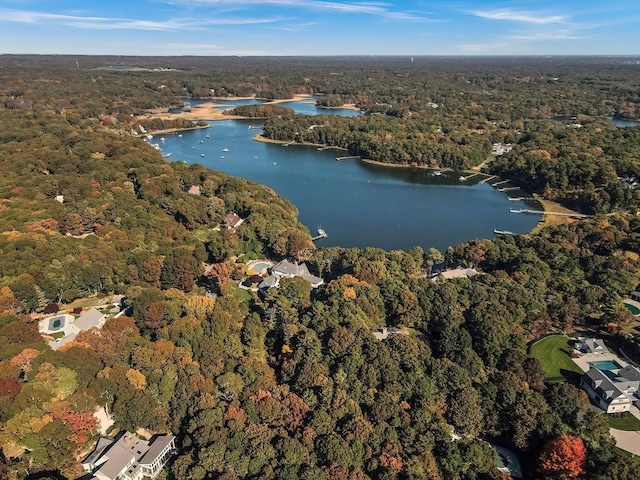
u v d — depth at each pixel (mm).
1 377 142750
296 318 191250
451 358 178750
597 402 163500
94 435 144750
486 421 151625
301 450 133375
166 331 176000
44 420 133250
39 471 127812
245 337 183250
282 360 174625
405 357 170250
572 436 137875
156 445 139750
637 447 145750
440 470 134500
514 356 173625
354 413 148375
